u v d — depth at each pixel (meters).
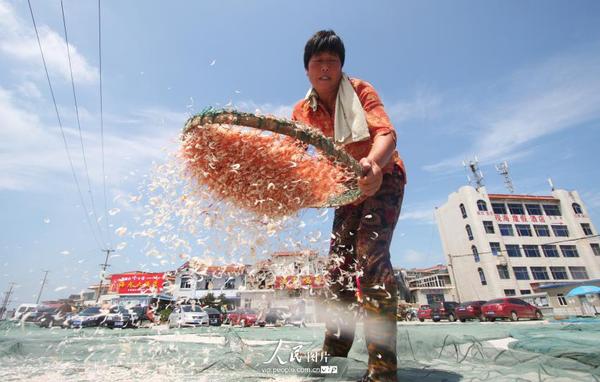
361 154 2.06
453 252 35.53
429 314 19.36
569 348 2.26
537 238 33.66
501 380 1.77
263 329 7.27
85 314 7.08
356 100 2.05
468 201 34.09
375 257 1.77
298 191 1.83
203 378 1.84
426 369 2.14
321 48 2.17
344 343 2.10
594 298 18.06
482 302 17.75
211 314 12.91
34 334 4.18
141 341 3.56
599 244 34.06
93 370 2.06
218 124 1.53
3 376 1.87
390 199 1.95
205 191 1.81
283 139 1.84
